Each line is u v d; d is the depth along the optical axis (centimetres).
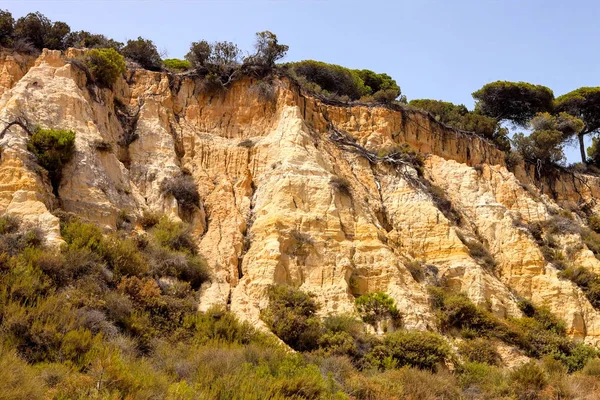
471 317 3172
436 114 5303
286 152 3600
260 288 2931
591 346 3375
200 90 4053
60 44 4056
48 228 2581
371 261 3250
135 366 1931
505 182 4484
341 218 3378
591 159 6600
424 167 4350
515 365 3003
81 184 2942
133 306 2453
